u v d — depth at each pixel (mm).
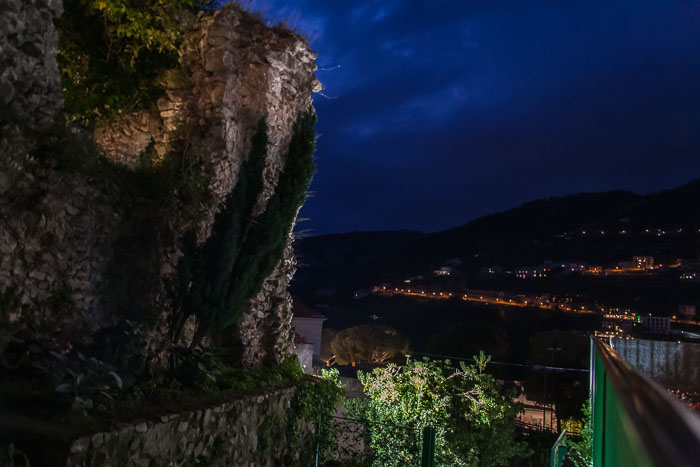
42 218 6566
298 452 9844
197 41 10023
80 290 7086
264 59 10164
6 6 6184
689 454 467
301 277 150750
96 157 7449
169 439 6164
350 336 42062
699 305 83250
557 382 34406
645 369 8578
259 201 9836
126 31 9664
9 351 6055
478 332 43938
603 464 3023
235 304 8781
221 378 8523
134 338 7270
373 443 12734
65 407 5414
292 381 10164
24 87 6426
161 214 8430
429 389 13492
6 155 6078
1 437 4906
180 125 9680
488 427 14016
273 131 10266
